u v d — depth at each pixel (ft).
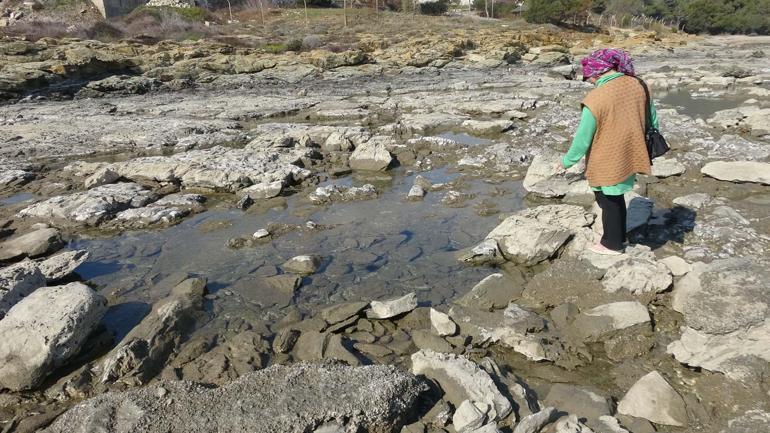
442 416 11.03
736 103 53.67
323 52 104.22
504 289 16.53
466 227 22.72
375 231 22.89
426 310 15.90
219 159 33.55
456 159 34.63
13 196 30.66
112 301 17.62
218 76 92.32
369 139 39.42
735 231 19.38
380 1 193.88
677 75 77.77
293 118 56.54
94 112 61.16
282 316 16.22
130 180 32.30
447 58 110.73
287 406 10.68
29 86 73.31
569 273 16.21
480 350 13.91
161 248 22.17
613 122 14.51
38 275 17.40
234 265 20.08
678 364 12.73
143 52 96.68
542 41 129.39
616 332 13.71
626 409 11.16
